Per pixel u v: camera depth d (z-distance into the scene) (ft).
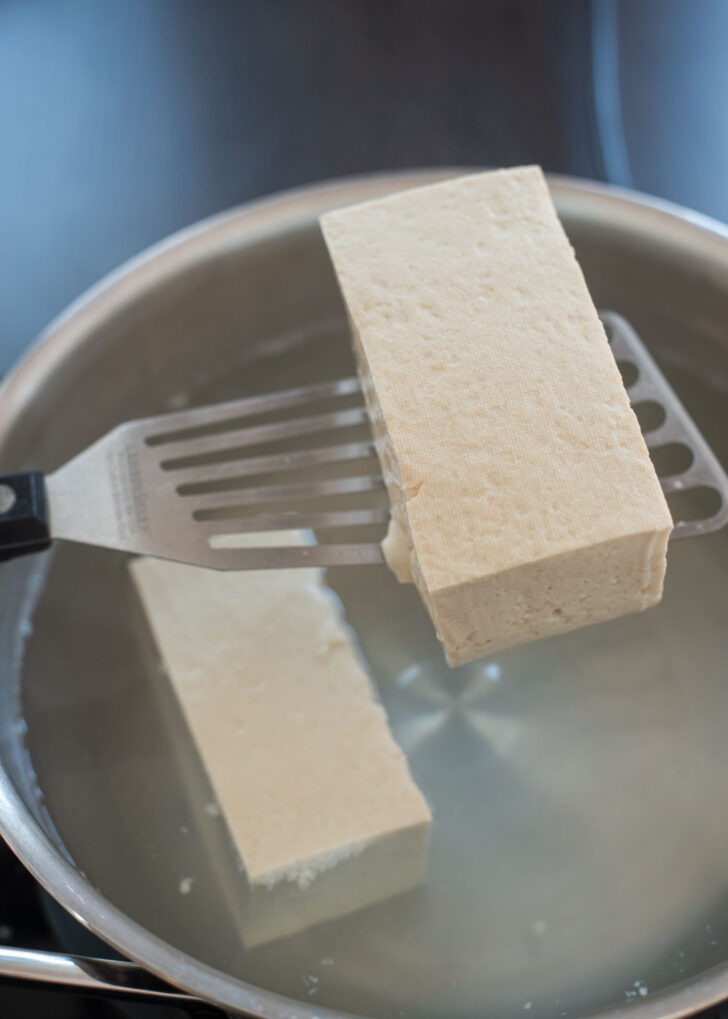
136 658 1.90
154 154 2.44
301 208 2.01
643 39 2.40
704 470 1.71
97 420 2.03
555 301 1.60
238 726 1.81
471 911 1.74
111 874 1.76
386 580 1.93
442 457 1.54
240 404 1.79
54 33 2.60
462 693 1.86
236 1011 1.50
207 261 2.01
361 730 1.81
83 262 2.33
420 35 2.55
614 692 1.86
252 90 2.51
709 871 1.75
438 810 1.80
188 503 1.72
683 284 1.99
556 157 2.37
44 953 1.55
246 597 1.90
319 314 2.12
